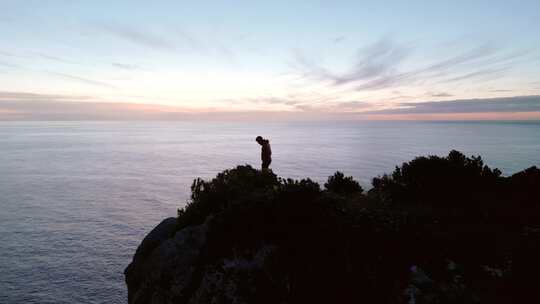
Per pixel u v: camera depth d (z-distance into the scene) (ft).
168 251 35.91
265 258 30.22
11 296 308.81
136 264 42.01
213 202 40.29
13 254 396.37
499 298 24.64
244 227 32.55
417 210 42.80
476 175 51.83
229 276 30.27
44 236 456.86
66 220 527.81
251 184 43.52
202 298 30.09
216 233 33.81
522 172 53.11
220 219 34.42
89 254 401.08
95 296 313.12
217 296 29.55
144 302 34.42
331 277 27.89
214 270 31.30
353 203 38.06
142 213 574.56
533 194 45.80
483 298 24.82
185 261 34.17
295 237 30.45
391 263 28.27
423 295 25.63
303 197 33.22
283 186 35.58
